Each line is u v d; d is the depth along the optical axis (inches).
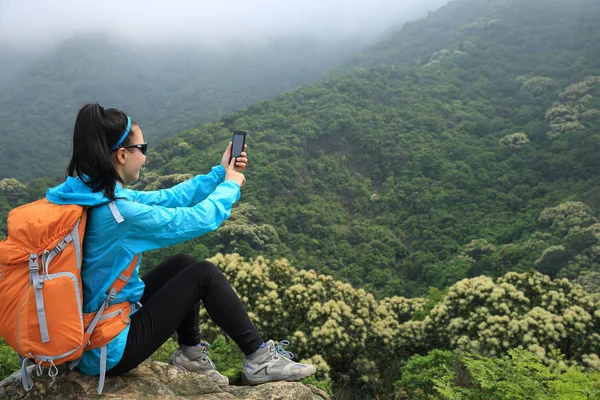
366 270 1904.5
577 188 2273.6
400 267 1936.5
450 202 2410.2
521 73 4114.2
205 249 1555.1
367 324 494.6
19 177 4099.4
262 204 2268.7
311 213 2214.6
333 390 438.9
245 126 3024.1
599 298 527.8
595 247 1462.8
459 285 503.8
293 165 2659.9
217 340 336.2
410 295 1673.2
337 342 438.0
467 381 225.9
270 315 441.4
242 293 443.5
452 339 463.5
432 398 235.6
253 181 2411.4
